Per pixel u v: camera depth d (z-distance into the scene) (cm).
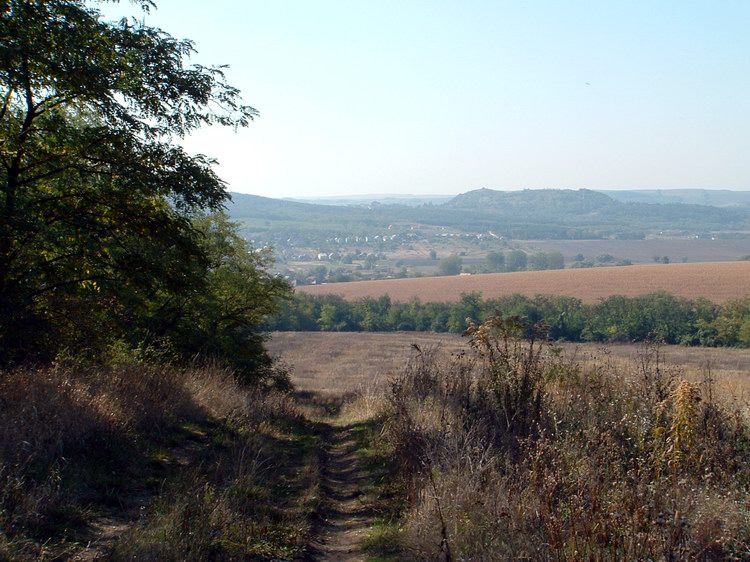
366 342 5834
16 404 781
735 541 511
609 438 654
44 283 1195
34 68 1081
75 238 1163
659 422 707
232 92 1320
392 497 786
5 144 1118
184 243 1295
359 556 611
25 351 1155
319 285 9131
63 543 538
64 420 770
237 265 2364
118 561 507
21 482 598
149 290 1293
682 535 496
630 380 873
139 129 1221
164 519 573
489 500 603
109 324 1323
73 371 1046
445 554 546
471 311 6134
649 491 550
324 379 3778
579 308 5138
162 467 814
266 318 2739
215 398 1248
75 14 1084
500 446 736
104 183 1227
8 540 503
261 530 630
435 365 1194
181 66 1280
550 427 772
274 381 2534
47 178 1200
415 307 6762
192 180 1251
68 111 1308
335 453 1148
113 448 799
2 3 1012
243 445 979
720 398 903
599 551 489
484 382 908
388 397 1212
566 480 581
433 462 731
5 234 1024
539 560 501
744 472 652
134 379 1069
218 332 2262
